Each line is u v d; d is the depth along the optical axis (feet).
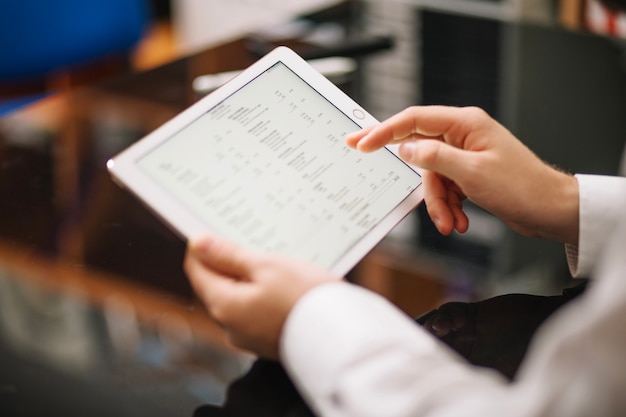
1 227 2.68
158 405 1.93
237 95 2.44
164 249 2.54
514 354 2.06
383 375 1.58
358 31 4.14
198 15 8.12
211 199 2.17
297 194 2.24
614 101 3.39
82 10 5.42
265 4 7.45
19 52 5.27
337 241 2.18
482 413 1.47
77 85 5.70
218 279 1.94
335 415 1.66
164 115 3.41
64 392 1.97
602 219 2.31
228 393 1.96
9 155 3.11
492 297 2.30
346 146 2.41
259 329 1.85
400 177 2.40
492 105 3.38
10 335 2.16
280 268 1.88
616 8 5.06
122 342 2.13
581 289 2.33
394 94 3.49
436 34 4.12
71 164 3.05
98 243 2.58
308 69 2.57
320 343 1.70
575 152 3.02
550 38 4.00
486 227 2.67
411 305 2.27
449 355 1.88
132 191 2.17
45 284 2.38
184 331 2.18
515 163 2.34
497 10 5.45
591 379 1.35
